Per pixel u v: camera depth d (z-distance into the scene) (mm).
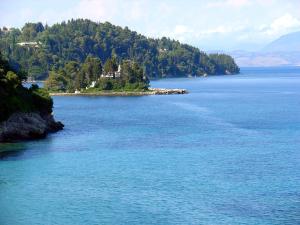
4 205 95375
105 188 105688
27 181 111250
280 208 92125
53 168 123250
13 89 175375
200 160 131875
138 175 116188
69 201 97312
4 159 133375
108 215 89875
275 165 125250
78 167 124312
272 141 161875
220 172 118312
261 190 103000
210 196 99500
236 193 101188
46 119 188500
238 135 175000
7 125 162250
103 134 178875
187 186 106562
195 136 173125
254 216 88438
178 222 86188
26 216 89625
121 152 143375
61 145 154625
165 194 101188
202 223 85562
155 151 144750
